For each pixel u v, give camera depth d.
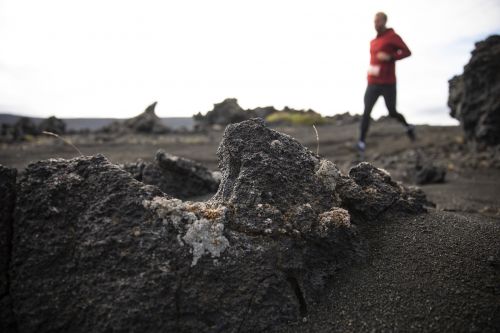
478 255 2.42
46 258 2.05
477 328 1.94
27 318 1.97
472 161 8.39
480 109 9.08
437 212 3.01
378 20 6.48
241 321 2.03
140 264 2.05
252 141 2.56
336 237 2.34
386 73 6.61
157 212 2.17
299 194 2.45
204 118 23.39
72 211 2.17
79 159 2.37
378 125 18.86
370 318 2.05
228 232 2.19
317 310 2.14
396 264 2.36
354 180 2.90
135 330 1.96
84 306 1.98
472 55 9.17
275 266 2.15
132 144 14.03
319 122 24.20
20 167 8.32
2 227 2.11
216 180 4.71
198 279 2.06
